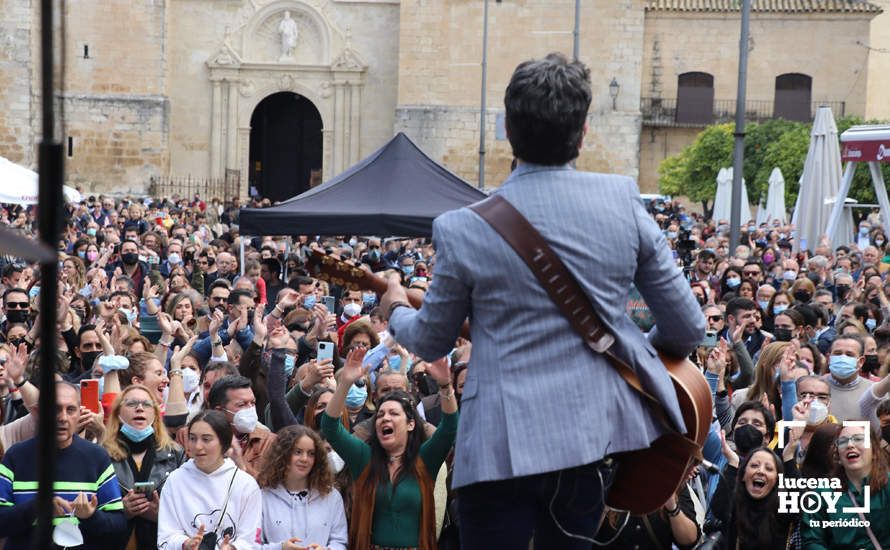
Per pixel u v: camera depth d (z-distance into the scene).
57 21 2.40
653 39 60.00
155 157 55.78
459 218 3.77
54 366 2.61
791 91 59.91
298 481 7.64
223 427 7.33
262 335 11.22
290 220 17.05
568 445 3.60
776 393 10.66
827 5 59.38
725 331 14.65
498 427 3.63
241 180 57.84
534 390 3.63
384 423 7.68
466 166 56.22
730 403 10.75
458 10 55.75
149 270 19.97
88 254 23.22
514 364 3.67
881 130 23.55
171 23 57.34
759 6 59.66
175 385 9.06
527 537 3.77
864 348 11.90
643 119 59.75
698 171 54.59
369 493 7.70
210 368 9.59
